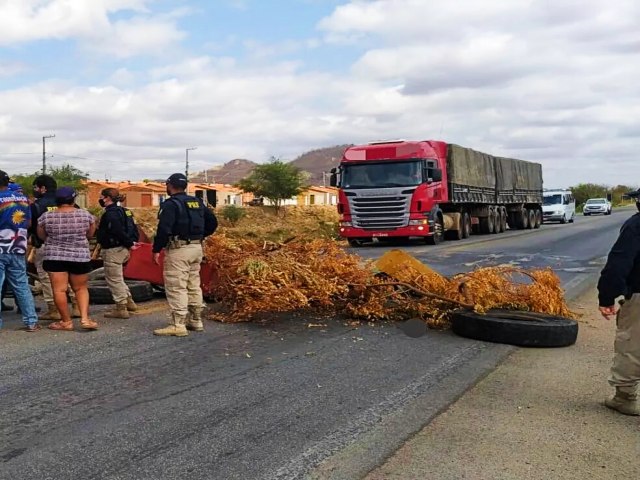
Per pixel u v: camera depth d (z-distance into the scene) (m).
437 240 24.58
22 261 7.95
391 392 5.80
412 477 4.12
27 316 8.04
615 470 4.24
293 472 4.15
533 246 22.95
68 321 8.11
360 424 5.00
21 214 7.89
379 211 23.12
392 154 23.11
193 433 4.76
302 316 9.12
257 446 4.55
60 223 7.86
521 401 5.64
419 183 22.81
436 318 8.62
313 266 8.95
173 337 7.80
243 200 86.69
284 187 61.22
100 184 75.38
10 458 4.29
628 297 5.14
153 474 4.08
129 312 9.38
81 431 4.76
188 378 6.11
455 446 4.62
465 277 8.79
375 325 8.67
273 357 6.94
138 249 9.92
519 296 8.62
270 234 30.55
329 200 107.69
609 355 7.33
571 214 47.84
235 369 6.45
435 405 5.47
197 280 8.14
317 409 5.32
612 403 5.38
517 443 4.68
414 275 8.94
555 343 7.62
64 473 4.07
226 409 5.28
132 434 4.72
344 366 6.64
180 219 7.69
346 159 23.58
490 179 31.66
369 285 8.87
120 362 6.62
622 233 5.05
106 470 4.13
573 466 4.30
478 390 5.96
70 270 8.00
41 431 4.75
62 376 6.10
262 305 8.44
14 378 6.02
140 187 79.81
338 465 4.27
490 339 7.80
